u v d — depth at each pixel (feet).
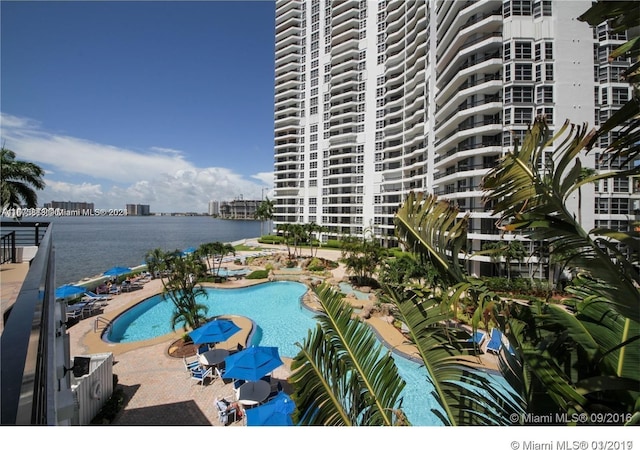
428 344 13.53
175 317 60.23
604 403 10.44
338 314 15.24
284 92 247.09
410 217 14.84
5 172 49.60
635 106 8.59
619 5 8.18
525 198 10.63
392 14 187.52
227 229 483.51
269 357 40.78
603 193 87.20
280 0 260.42
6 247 33.17
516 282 79.41
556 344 11.34
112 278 102.12
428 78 150.92
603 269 9.64
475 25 98.94
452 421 11.81
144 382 43.24
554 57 90.84
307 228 171.01
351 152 214.69
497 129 95.20
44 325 7.91
